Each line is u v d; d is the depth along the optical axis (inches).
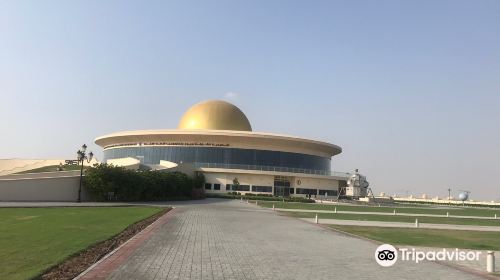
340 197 3882.9
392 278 505.0
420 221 1665.8
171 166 3127.5
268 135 3720.5
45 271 468.4
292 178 3762.3
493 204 4945.9
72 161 3353.8
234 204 2372.0
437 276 527.8
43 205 1572.3
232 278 468.8
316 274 508.7
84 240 709.9
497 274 555.5
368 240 901.2
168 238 795.4
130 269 500.7
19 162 3467.0
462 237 1067.3
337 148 4286.4
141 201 2277.3
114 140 4028.1
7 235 762.2
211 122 4065.0
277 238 862.5
